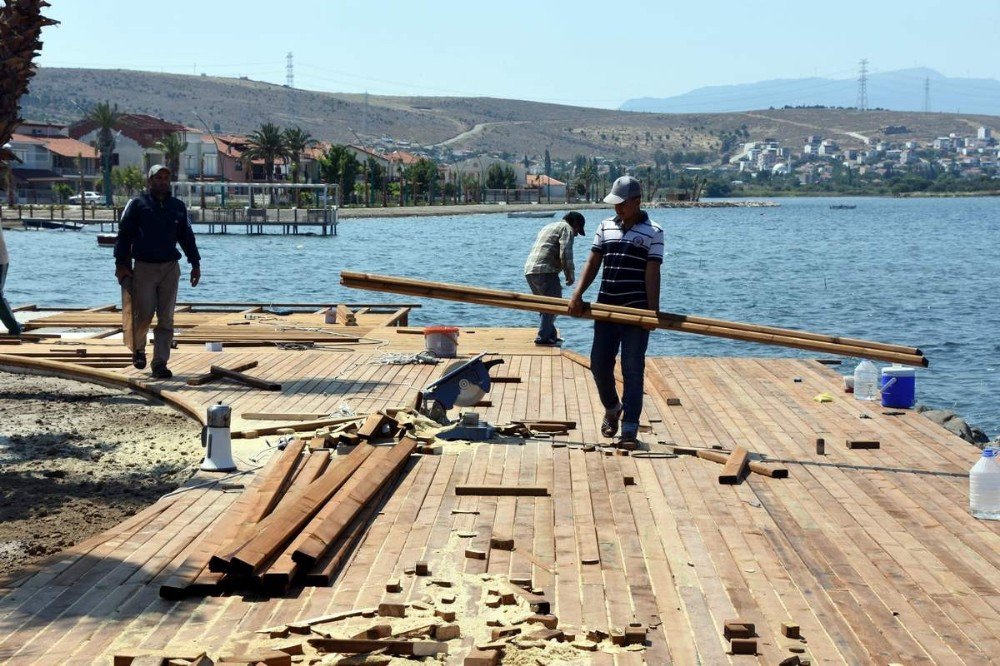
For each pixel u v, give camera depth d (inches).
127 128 5334.6
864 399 440.1
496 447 339.3
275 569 209.0
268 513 253.0
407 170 6574.8
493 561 228.5
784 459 334.6
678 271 1946.4
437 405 370.6
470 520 259.8
